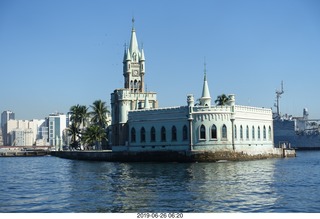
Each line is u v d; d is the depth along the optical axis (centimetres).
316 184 5172
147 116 11288
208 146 9944
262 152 11006
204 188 4850
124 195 4459
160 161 10544
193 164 9112
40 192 4841
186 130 10325
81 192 4753
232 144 10069
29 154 18925
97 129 14575
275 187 4906
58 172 7756
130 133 11781
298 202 3941
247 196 4266
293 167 7825
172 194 4450
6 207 3900
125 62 14238
